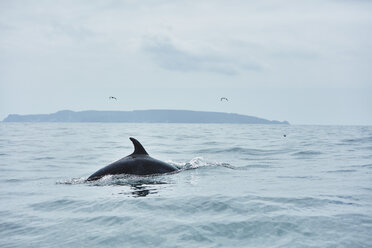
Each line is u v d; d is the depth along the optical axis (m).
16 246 6.06
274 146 27.53
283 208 7.81
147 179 11.74
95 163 17.78
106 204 8.48
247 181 11.38
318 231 6.36
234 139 39.09
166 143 31.67
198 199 8.66
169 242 6.00
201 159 18.58
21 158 19.91
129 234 6.40
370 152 22.16
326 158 18.81
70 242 6.15
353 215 7.25
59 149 26.03
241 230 6.49
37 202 9.04
